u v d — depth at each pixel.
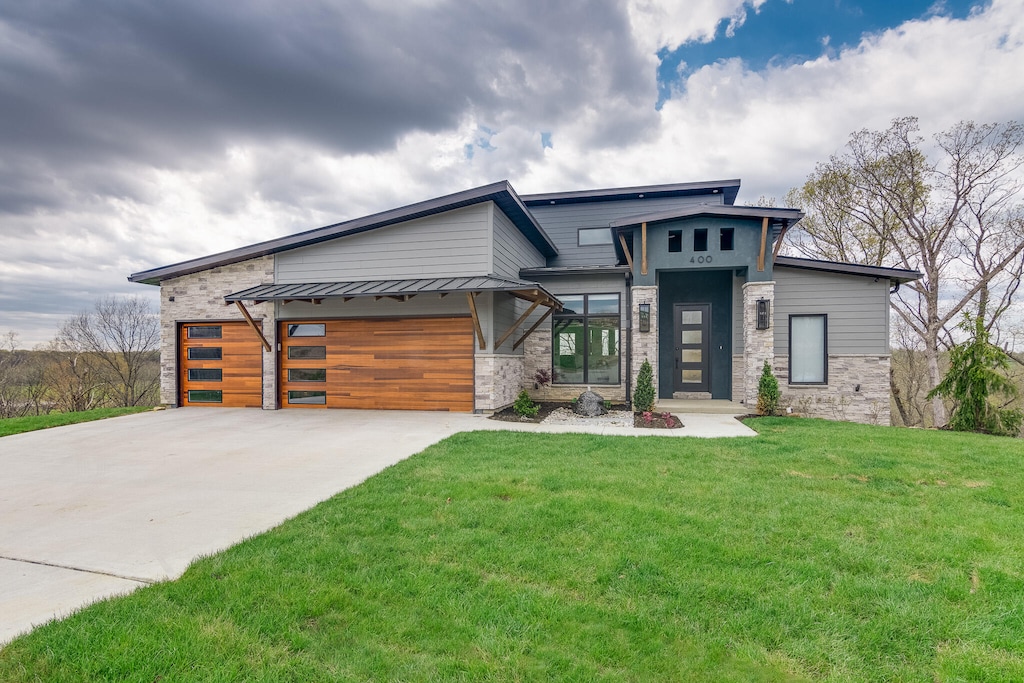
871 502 4.69
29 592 3.06
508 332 10.93
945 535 3.86
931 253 18.64
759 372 11.27
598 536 3.81
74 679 2.22
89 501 4.91
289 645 2.48
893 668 2.32
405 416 10.70
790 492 4.97
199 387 12.84
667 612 2.78
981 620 2.69
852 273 11.95
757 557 3.45
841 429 9.01
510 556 3.46
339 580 3.12
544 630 2.60
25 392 23.73
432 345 11.37
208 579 3.15
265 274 12.41
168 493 5.17
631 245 12.74
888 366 11.94
